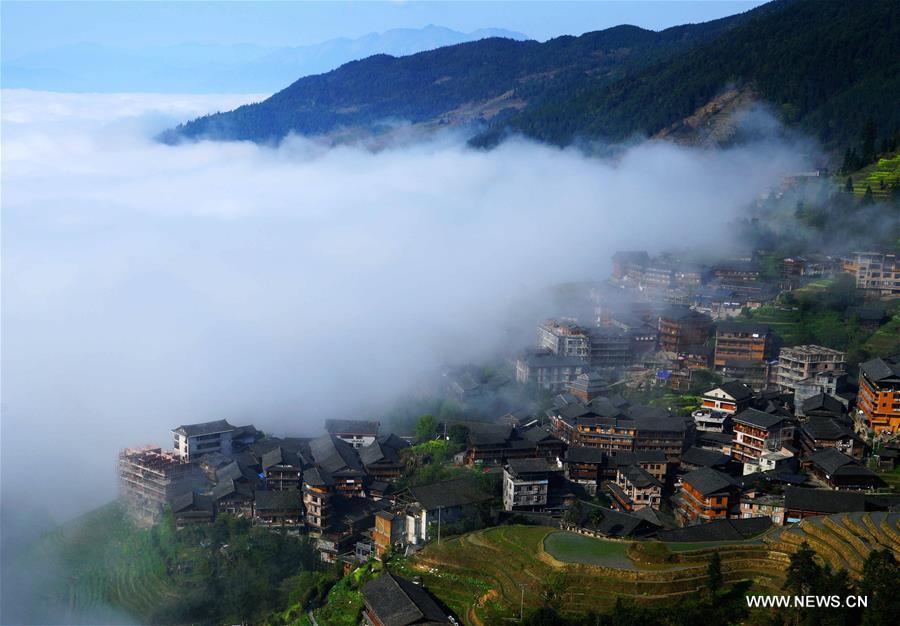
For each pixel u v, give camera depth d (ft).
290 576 462.60
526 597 358.43
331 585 435.94
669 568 361.10
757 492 450.30
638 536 410.31
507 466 499.92
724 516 440.45
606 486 511.40
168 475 557.74
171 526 506.89
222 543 491.31
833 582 308.40
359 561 455.22
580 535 409.28
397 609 347.56
